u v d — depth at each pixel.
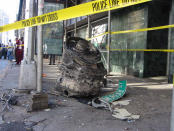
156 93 5.23
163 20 8.46
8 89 5.31
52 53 10.86
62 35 10.95
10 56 16.88
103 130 2.90
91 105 4.17
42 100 3.83
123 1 2.97
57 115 3.52
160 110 3.81
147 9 8.08
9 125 3.03
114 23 10.27
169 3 8.30
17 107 3.93
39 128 2.95
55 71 9.87
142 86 6.27
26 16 5.10
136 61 8.66
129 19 9.16
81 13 3.59
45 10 10.20
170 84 6.66
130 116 3.47
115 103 4.26
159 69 8.65
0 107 3.90
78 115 3.54
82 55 4.51
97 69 4.65
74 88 4.58
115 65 10.20
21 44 12.75
